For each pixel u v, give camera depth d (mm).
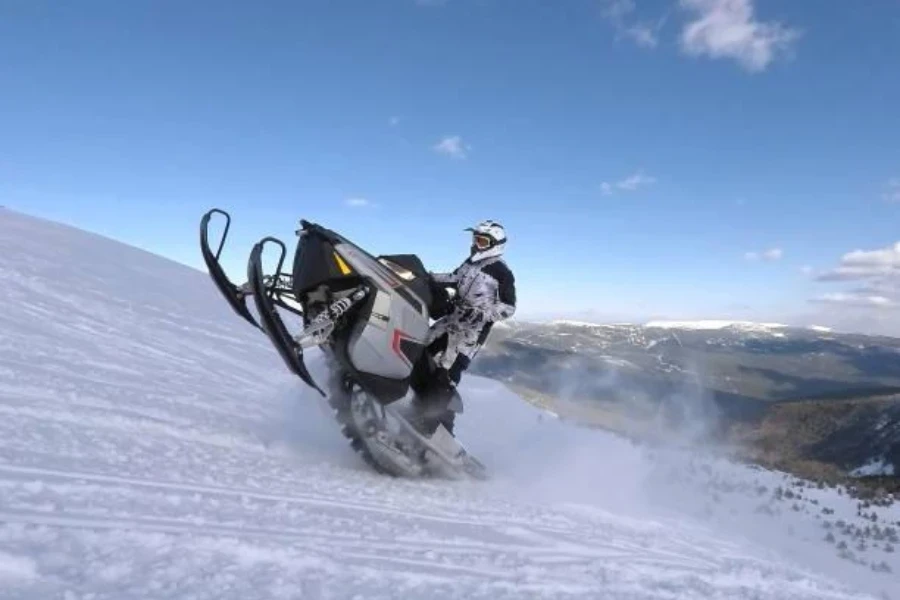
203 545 2881
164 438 5043
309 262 5605
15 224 16875
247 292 5645
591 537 4953
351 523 3869
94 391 5871
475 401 12641
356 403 5730
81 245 16844
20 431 4250
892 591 6910
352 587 2809
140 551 2682
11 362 6156
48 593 2184
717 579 4340
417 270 6098
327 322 5395
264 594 2547
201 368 8930
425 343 6039
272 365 11016
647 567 4281
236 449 5352
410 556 3457
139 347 9039
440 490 5656
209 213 5480
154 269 17047
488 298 6262
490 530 4535
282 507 3861
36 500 3045
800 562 6801
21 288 10234
